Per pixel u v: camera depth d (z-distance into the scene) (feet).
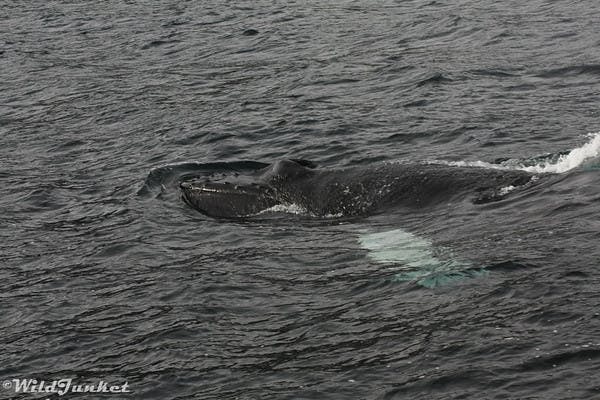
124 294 120.57
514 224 120.98
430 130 181.78
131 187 165.89
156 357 102.73
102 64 271.08
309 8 322.75
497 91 204.74
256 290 116.67
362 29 284.00
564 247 110.93
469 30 264.52
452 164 147.54
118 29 317.01
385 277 114.21
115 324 112.27
